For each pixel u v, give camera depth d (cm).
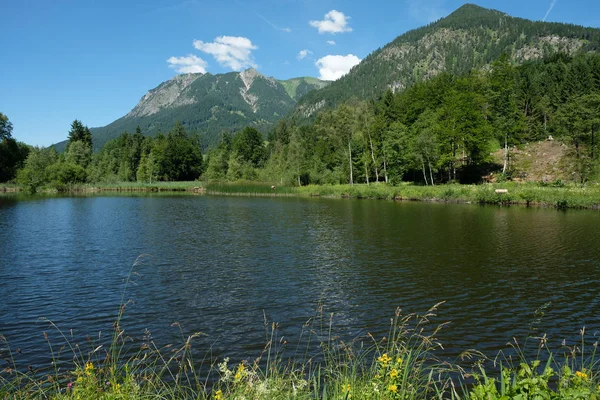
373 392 561
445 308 1372
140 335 1179
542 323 1236
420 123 7050
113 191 9825
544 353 1041
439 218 3634
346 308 1387
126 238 2761
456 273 1791
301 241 2612
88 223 3553
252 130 13250
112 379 624
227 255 2211
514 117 6025
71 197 7500
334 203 5584
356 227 3178
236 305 1423
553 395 454
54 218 3938
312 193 7562
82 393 594
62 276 1798
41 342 1134
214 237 2789
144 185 10288
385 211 4341
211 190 9012
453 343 1107
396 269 1877
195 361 1009
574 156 5259
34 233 2991
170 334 1183
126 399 581
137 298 1502
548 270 1817
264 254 2234
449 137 6250
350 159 7688
